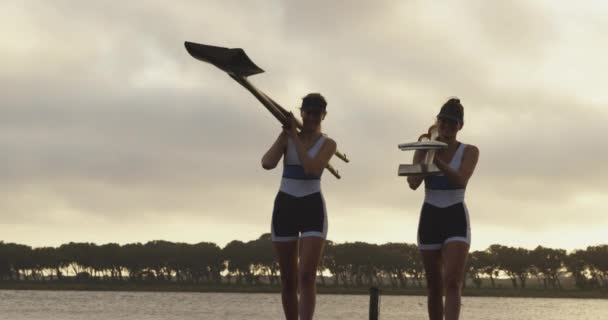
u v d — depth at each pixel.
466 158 7.32
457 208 7.31
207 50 5.89
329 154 6.87
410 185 7.68
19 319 69.50
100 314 82.69
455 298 7.15
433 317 7.69
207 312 94.06
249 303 136.38
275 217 6.97
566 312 127.81
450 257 7.21
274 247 7.01
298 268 6.94
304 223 6.83
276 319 76.31
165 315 82.81
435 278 7.57
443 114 7.31
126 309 99.81
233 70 5.98
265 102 6.36
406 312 109.12
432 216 7.38
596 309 145.50
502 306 158.62
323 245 6.84
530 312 125.38
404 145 6.91
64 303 122.50
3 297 154.00
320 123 6.98
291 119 6.66
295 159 6.90
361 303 152.25
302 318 6.58
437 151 7.38
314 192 6.89
